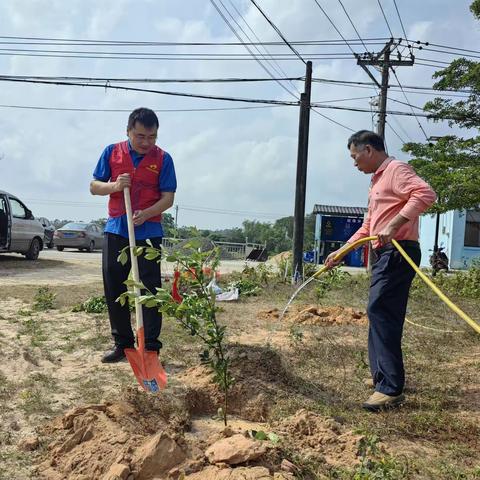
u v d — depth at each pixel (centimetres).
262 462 276
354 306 927
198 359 494
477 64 1568
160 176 469
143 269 466
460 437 352
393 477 279
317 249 3222
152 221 470
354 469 284
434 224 3206
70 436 305
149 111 457
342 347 572
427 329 712
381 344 405
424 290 1121
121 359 494
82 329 632
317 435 324
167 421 349
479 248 2944
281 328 691
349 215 3319
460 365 531
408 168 412
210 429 355
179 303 350
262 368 437
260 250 2806
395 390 398
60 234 2416
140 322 402
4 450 307
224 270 1797
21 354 476
